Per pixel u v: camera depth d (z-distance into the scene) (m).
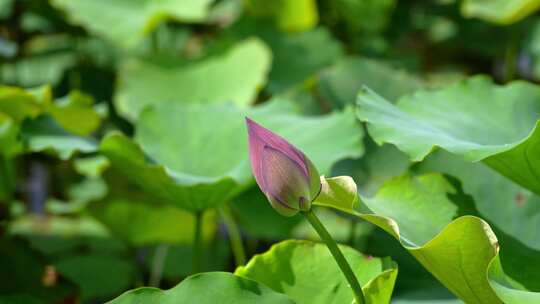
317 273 1.52
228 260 2.42
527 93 1.74
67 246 2.55
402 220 1.58
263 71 2.73
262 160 1.37
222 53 2.86
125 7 3.04
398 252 1.83
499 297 1.32
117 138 1.76
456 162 1.69
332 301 1.50
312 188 1.38
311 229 2.46
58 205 2.50
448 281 1.42
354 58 2.54
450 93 1.75
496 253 1.35
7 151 2.08
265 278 1.52
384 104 1.64
